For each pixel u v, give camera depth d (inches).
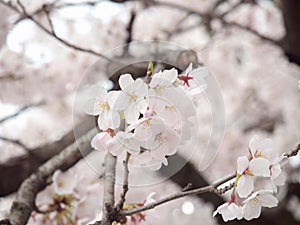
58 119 77.4
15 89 59.5
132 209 28.6
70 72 65.5
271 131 91.5
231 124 90.5
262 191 27.8
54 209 40.2
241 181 27.5
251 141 28.3
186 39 84.2
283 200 65.4
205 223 72.3
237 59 88.7
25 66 60.3
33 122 77.7
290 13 54.1
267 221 62.8
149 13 77.5
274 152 28.2
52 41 63.3
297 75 86.1
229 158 86.1
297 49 58.9
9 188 48.6
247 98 91.6
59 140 48.6
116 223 30.1
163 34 76.2
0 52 56.1
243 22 84.8
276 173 27.9
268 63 88.5
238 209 28.0
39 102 65.2
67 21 66.0
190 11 68.6
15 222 37.8
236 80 91.4
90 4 50.8
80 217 40.8
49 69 63.8
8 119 51.9
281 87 89.9
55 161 40.7
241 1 73.4
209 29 72.0
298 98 85.6
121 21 68.2
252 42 84.9
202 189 27.9
